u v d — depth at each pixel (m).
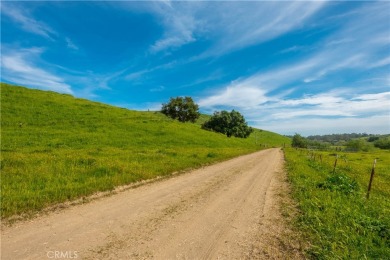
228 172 19.20
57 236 6.60
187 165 20.48
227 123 111.38
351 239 6.82
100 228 7.27
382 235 7.34
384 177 27.20
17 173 12.30
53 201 9.30
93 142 29.69
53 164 14.66
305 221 8.33
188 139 44.56
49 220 7.71
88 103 55.50
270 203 10.80
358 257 5.89
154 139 38.62
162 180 14.79
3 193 9.23
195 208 9.60
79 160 16.25
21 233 6.68
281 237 7.16
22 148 21.42
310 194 11.83
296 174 18.28
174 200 10.61
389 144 138.25
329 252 6.17
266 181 16.17
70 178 12.29
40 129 32.56
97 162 16.16
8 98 43.34
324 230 7.48
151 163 18.78
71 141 28.59
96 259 5.52
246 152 45.72
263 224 8.19
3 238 6.34
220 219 8.50
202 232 7.32
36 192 9.80
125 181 13.17
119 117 49.19
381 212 9.70
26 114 38.28
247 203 10.67
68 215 8.22
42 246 6.01
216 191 12.62
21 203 8.57
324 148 130.25
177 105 103.38
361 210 9.81
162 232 7.18
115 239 6.59
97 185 11.61
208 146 43.38
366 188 16.41
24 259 5.37
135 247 6.19
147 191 11.96
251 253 6.17
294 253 6.22
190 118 106.62
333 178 15.23
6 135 27.06
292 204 10.66
